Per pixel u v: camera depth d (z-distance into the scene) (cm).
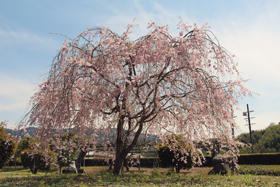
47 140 786
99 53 747
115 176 812
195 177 802
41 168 1279
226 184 646
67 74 711
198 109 771
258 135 2677
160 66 752
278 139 2484
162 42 757
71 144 1054
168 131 922
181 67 737
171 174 913
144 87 763
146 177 800
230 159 905
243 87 782
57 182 736
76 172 1170
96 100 735
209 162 1495
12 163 2205
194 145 869
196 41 748
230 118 768
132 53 767
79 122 786
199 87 745
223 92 778
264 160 1457
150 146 1195
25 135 824
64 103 729
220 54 762
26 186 681
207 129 773
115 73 725
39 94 791
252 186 625
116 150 896
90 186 639
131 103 746
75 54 749
